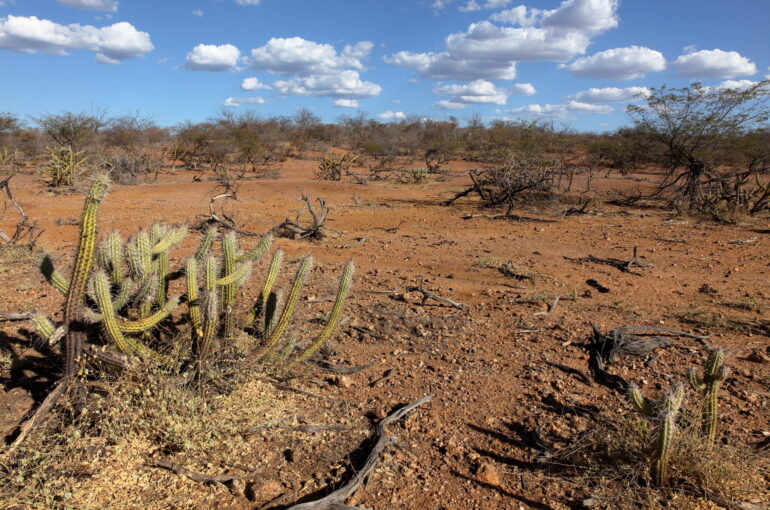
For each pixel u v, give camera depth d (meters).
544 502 2.81
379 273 7.61
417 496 2.85
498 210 15.34
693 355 4.62
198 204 16.23
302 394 3.85
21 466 2.75
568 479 2.98
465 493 2.88
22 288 6.09
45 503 2.60
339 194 19.81
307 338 4.84
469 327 5.37
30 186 20.33
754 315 5.70
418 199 18.47
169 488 2.81
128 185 21.75
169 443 3.08
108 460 2.94
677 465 2.88
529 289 6.81
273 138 44.75
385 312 5.68
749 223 12.41
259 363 3.96
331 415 3.61
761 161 19.22
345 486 2.79
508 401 3.87
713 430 3.04
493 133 31.16
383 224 12.89
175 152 32.53
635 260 8.24
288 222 10.91
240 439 3.23
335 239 10.63
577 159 34.62
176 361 3.53
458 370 4.38
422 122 60.38
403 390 4.03
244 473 2.96
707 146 16.02
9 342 4.45
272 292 4.20
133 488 2.78
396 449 3.26
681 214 14.12
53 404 3.20
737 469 2.86
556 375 4.27
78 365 3.24
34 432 3.01
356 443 3.29
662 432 2.73
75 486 2.73
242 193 19.53
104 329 3.34
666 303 6.20
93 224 3.03
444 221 13.34
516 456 3.20
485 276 7.55
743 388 3.98
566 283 7.16
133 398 3.30
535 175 16.12
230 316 3.95
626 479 2.88
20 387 3.75
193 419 3.22
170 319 4.73
